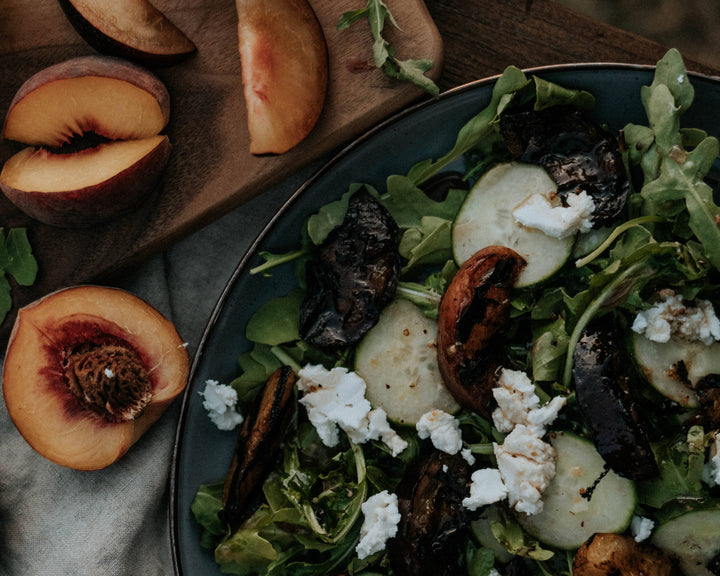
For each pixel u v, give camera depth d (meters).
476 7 0.53
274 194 0.53
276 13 0.49
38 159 0.51
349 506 0.50
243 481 0.49
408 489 0.49
